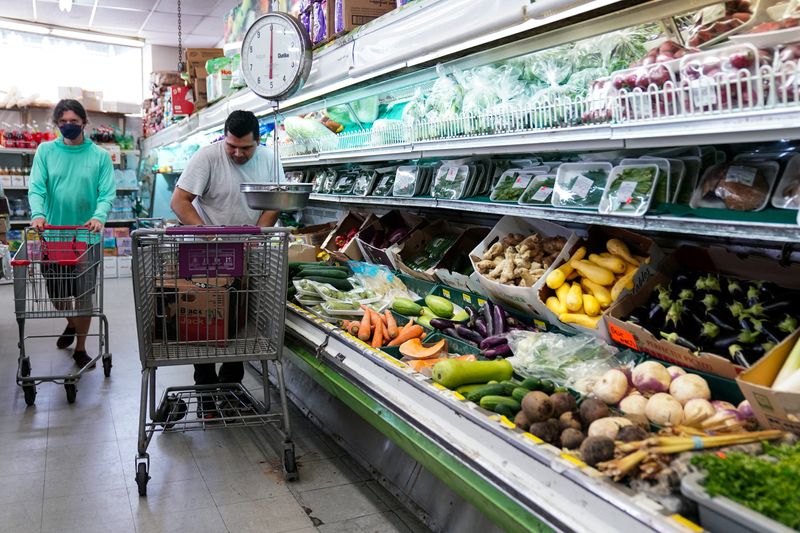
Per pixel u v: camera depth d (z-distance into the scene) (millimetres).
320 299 3584
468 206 2988
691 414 1746
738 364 1897
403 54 2752
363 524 2531
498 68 2842
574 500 1520
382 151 3363
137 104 10367
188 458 3109
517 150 2451
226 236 2816
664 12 1916
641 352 2203
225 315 2967
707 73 1692
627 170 2170
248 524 2516
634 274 2383
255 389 4207
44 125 10070
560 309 2508
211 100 6016
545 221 3035
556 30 2309
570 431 1710
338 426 3377
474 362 2270
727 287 2195
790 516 1139
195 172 3641
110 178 4676
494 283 2764
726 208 1878
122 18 9539
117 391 4141
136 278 2709
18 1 8633
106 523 2506
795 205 1720
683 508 1369
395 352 2727
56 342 5371
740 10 1876
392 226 4293
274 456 3148
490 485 1763
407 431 2189
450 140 2801
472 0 2322
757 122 1558
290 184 3369
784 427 1539
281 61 3463
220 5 8812
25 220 9453
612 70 2326
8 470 2969
